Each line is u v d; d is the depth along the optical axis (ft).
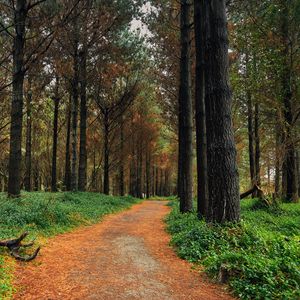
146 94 127.34
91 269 25.96
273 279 20.44
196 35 50.55
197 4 50.52
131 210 83.56
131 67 102.27
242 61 68.90
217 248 29.01
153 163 197.47
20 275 23.94
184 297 20.26
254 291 19.86
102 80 97.86
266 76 61.31
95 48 87.81
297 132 66.69
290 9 58.75
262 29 60.18
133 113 130.72
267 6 58.75
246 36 62.18
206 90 35.70
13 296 20.18
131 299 19.81
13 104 54.19
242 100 81.20
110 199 88.02
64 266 26.84
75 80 82.38
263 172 91.04
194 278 23.86
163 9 76.33
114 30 83.92
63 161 161.27
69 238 39.24
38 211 45.03
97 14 78.84
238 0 57.52
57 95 100.48
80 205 64.08
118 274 24.64
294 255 23.67
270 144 87.10
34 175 153.58
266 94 63.41
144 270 25.66
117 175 176.35
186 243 32.01
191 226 39.47
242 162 155.22
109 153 121.70
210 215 34.50
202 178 47.55
